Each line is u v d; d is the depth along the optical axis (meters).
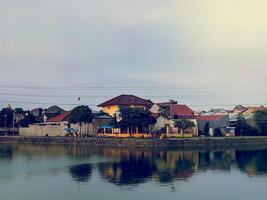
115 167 73.19
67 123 151.00
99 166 74.50
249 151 107.06
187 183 56.97
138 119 130.88
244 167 73.56
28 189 52.78
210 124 153.50
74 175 63.81
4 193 50.47
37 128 157.75
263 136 143.12
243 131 149.75
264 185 55.62
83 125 145.50
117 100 164.25
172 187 53.97
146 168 71.81
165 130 139.12
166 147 113.00
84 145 124.31
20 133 162.88
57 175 63.94
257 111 153.00
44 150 110.19
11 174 64.94
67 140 131.12
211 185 55.44
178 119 146.50
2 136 151.12
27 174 65.00
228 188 53.44
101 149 110.06
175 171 68.25
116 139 118.81
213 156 93.00
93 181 58.41
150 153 98.88
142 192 50.78
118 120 133.75
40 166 74.81
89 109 144.75
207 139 120.06
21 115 180.88
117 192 50.75
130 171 68.12
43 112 199.88
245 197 48.44
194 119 149.75
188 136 138.25
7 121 172.88
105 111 165.75
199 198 47.84
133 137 125.81
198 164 77.69
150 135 126.81
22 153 101.69
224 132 150.62
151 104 165.38
